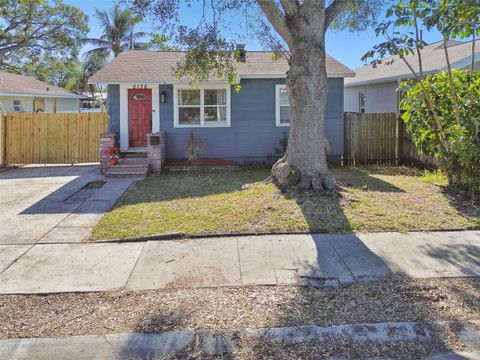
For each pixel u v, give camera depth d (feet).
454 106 29.01
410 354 11.12
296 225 21.75
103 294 14.69
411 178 35.22
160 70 45.21
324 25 28.04
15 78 89.15
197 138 45.27
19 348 11.41
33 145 49.44
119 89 44.80
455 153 28.30
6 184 35.86
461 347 11.39
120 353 11.18
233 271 16.51
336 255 18.07
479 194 26.91
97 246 19.62
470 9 25.27
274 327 12.34
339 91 45.83
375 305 13.64
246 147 45.98
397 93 53.36
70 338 11.86
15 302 14.16
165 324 12.60
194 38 31.14
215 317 12.98
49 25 86.02
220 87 44.98
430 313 13.05
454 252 18.28
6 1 81.25
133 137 45.78
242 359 10.93
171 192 30.66
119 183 35.32
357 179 34.76
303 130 27.89
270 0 26.81
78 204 27.71
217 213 24.02
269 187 29.09
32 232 21.77
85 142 49.70
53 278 16.02
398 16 27.35
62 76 133.49
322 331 12.11
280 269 16.65
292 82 27.78
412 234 20.72
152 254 18.49
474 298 14.03
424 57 55.21
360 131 46.21
